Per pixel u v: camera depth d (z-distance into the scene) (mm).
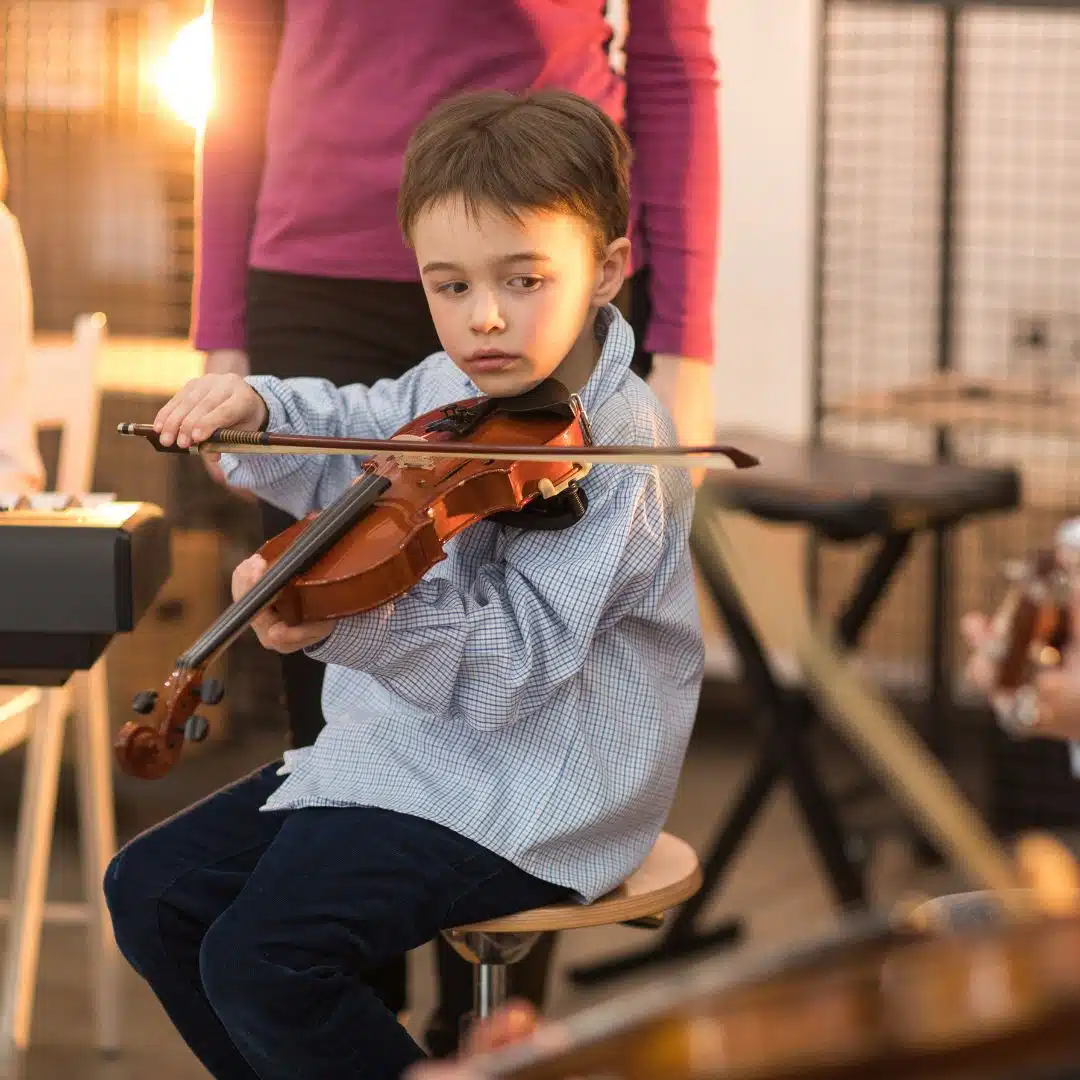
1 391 4438
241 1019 2822
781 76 7953
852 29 8000
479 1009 3137
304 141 3627
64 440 4949
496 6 3504
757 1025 1128
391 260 3625
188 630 6926
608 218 3053
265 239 3727
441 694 2852
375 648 2725
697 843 6785
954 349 7531
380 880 2885
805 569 7934
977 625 2357
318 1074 2828
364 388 3404
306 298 3684
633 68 3814
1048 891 1453
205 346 3912
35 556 2945
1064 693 2238
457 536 3104
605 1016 1200
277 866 2916
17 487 4422
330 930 2846
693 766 7730
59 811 7016
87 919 5000
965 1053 1085
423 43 3523
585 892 2984
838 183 8102
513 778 2975
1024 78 8023
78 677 4914
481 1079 1206
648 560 3002
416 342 3693
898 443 8094
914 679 7652
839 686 1997
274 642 2660
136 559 3006
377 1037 2863
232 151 3846
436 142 2994
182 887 3078
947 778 6691
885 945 1167
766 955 1199
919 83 7973
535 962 3953
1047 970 1091
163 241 7613
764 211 8055
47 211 7629
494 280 2953
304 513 3307
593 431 3104
